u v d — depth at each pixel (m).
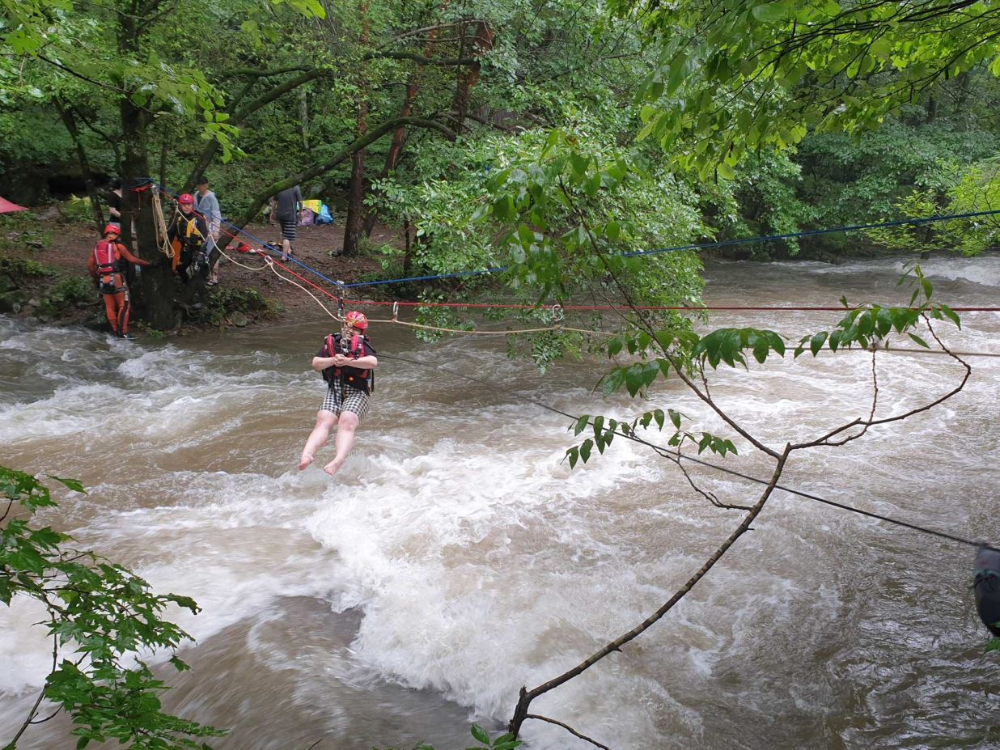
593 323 9.56
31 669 4.85
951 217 4.42
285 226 16.56
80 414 9.26
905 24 4.88
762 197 23.03
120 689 2.04
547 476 7.57
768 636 5.07
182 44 11.46
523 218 3.13
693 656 4.88
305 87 14.56
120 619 2.17
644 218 7.94
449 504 6.96
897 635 5.07
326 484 7.44
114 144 12.47
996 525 6.50
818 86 5.04
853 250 24.33
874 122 5.51
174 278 13.32
